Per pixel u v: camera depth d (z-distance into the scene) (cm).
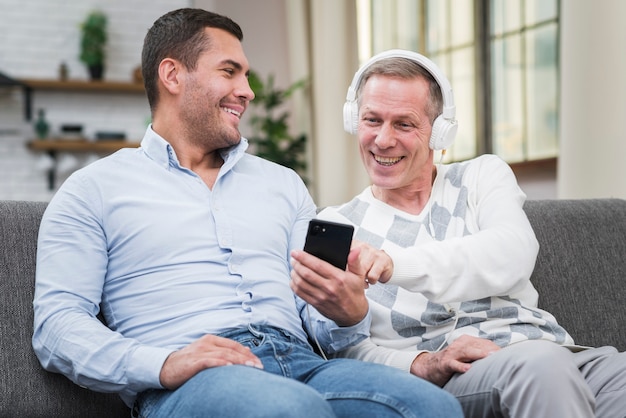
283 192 180
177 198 167
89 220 161
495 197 176
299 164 541
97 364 146
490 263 161
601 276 203
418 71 177
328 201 518
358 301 158
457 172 185
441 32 482
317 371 149
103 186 164
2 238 168
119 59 641
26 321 164
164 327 158
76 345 147
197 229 164
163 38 177
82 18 634
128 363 145
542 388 138
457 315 169
